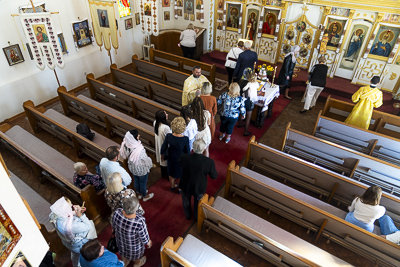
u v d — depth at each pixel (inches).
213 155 240.1
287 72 300.5
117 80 327.6
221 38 408.2
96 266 107.1
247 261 157.4
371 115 236.8
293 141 216.1
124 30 381.1
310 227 161.2
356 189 165.8
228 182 183.5
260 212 187.8
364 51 312.8
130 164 170.1
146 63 327.6
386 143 209.5
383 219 151.9
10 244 69.4
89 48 344.2
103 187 176.2
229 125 236.2
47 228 159.3
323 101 326.6
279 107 312.8
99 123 257.3
